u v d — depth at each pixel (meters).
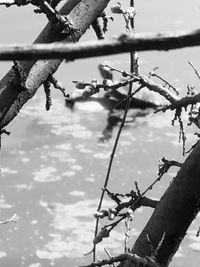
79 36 2.82
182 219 3.18
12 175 26.03
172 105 3.13
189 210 3.15
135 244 3.30
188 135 28.53
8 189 25.00
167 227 3.19
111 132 30.27
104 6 2.88
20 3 2.51
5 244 21.23
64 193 24.89
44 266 20.06
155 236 3.22
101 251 20.73
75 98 32.25
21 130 29.84
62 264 20.11
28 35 43.16
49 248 21.09
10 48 0.70
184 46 0.74
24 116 31.14
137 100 31.05
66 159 27.64
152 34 0.73
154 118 30.73
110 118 31.27
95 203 24.16
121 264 3.34
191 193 3.11
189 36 0.73
